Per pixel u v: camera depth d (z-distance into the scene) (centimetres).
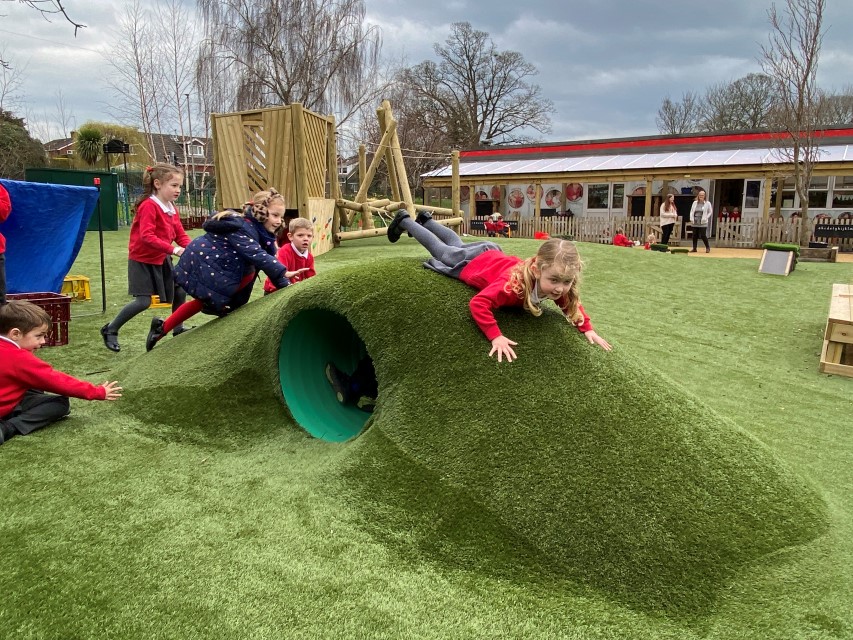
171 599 221
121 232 1928
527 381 291
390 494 278
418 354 311
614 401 288
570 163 2414
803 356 662
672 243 2052
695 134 2405
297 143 1085
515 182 2356
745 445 297
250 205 486
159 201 543
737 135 2322
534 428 275
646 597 228
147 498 292
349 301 334
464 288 337
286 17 3216
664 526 244
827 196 2003
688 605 224
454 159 1627
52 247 692
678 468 264
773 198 2095
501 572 242
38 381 362
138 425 381
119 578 232
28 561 240
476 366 299
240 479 312
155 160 3009
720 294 958
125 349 578
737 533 246
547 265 294
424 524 263
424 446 287
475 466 271
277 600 222
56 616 211
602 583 235
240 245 465
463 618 218
